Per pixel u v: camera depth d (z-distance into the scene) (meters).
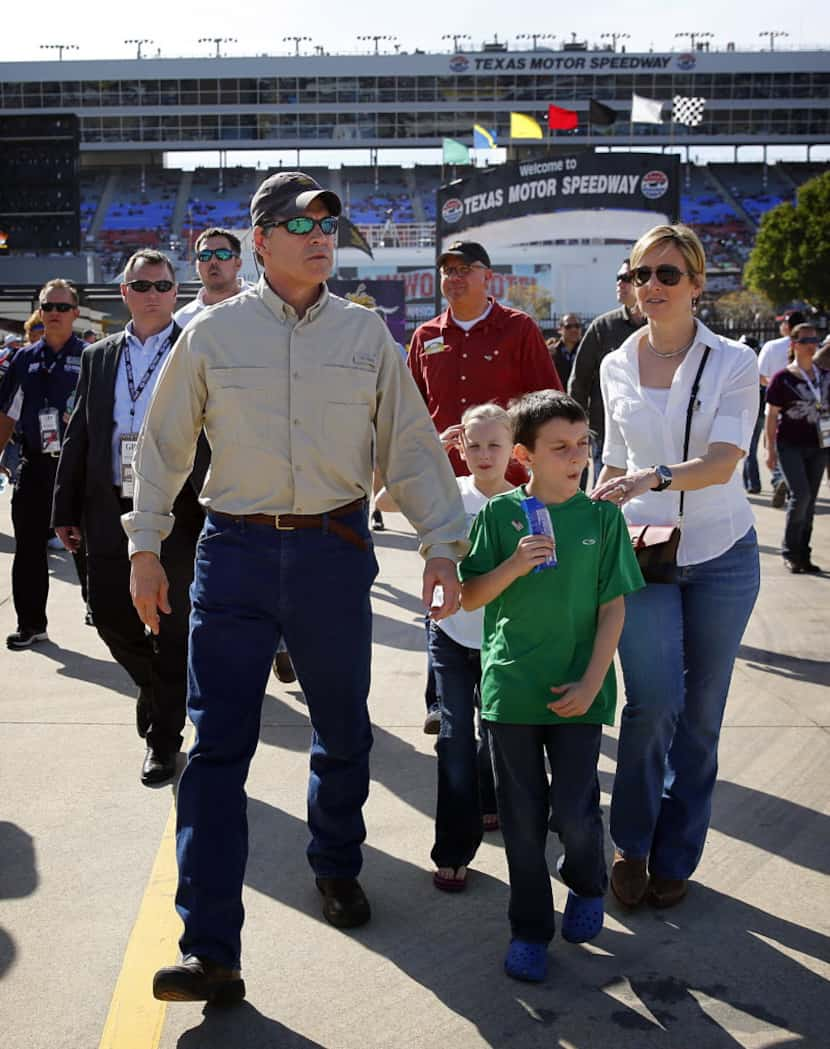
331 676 2.94
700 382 3.25
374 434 3.10
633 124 81.25
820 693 5.35
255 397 2.82
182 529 4.12
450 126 80.75
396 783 4.18
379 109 80.19
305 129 80.44
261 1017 2.65
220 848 2.73
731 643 3.28
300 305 2.90
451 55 79.75
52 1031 2.59
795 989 2.79
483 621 3.10
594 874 2.93
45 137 52.66
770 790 4.10
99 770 4.27
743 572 3.28
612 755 4.54
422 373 4.62
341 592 2.90
